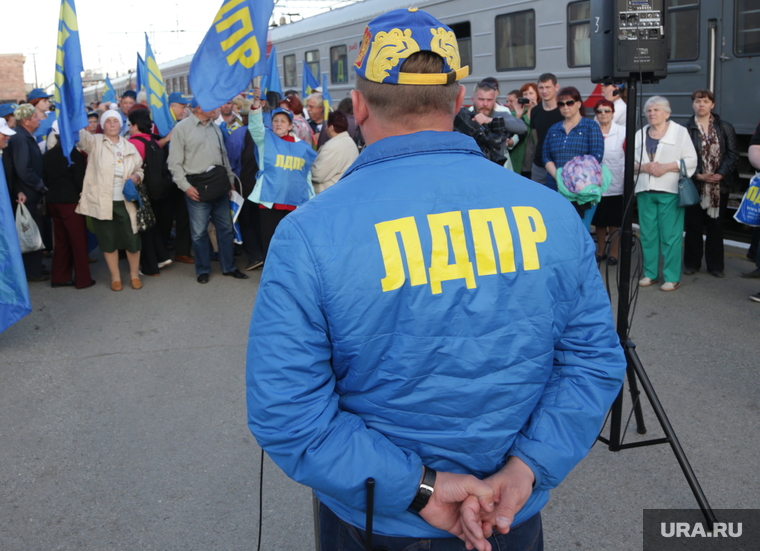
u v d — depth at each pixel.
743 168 7.49
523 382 1.23
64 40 5.48
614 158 6.28
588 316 1.33
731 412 3.67
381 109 1.29
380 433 1.24
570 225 1.30
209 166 6.41
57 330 5.36
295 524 2.86
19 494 3.10
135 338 5.16
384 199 1.21
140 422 3.79
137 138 6.34
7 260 4.75
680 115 8.02
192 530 2.82
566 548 2.66
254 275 6.93
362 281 1.17
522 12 9.65
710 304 5.40
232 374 4.43
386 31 1.27
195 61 5.58
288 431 1.17
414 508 1.22
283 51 16.19
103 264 7.57
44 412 3.93
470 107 6.52
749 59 7.18
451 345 1.19
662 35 2.90
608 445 3.20
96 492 3.10
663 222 5.71
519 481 1.23
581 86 8.94
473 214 1.22
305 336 1.18
